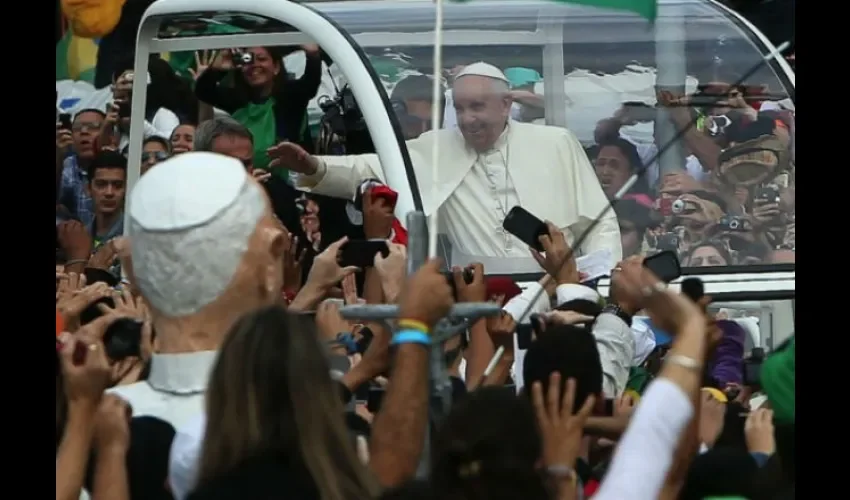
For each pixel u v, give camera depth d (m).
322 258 19.27
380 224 21.53
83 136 32.47
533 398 15.15
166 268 15.60
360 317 15.76
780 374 16.22
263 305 15.73
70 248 26.64
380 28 25.14
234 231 15.65
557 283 21.09
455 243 24.22
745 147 24.86
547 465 15.04
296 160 25.05
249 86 26.30
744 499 15.40
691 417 13.84
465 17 25.30
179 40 26.12
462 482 13.13
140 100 26.41
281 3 24.70
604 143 25.03
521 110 25.00
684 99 25.23
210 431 13.46
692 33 25.55
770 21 27.05
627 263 19.00
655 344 21.25
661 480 13.48
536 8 25.44
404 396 14.41
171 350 15.75
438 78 18.91
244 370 13.41
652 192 24.80
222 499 13.15
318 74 26.12
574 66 25.31
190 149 26.58
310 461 13.29
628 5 22.97
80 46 34.44
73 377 15.29
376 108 23.86
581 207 24.64
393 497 13.15
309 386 13.44
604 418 16.73
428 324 14.63
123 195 29.70
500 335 18.81
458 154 24.53
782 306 23.67
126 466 15.23
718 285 23.88
